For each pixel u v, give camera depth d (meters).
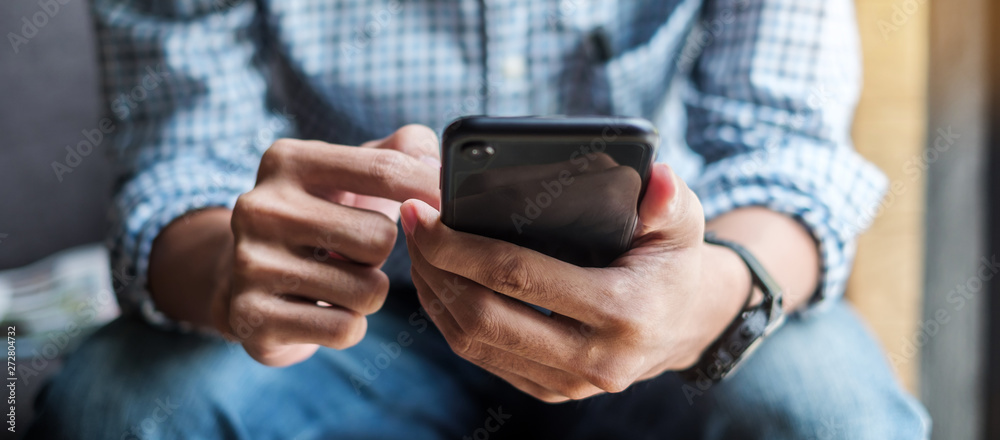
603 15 0.83
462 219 0.43
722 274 0.54
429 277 0.45
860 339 0.71
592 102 0.89
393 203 0.58
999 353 1.08
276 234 0.50
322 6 0.83
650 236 0.46
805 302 0.70
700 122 0.88
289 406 0.65
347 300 0.50
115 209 0.72
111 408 0.61
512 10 0.82
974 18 1.05
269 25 0.85
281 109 0.96
